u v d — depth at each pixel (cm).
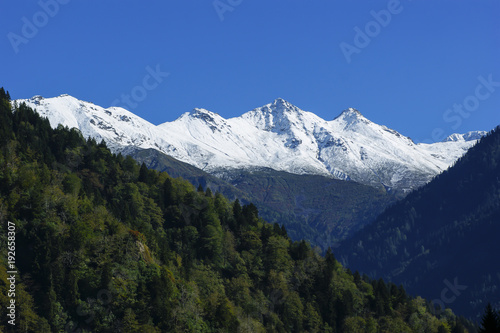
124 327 18938
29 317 18012
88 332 18762
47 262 19538
